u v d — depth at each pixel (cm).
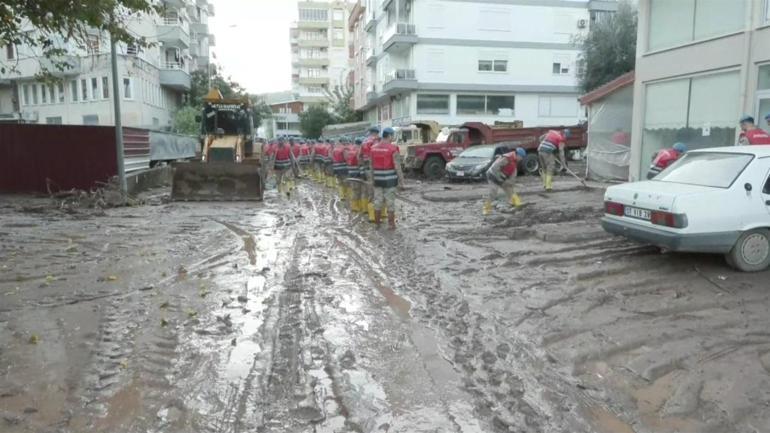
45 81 1092
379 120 5053
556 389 409
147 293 632
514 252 837
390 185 1080
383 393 401
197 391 399
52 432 343
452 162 2164
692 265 745
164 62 4450
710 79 1372
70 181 1750
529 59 4038
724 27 1323
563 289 653
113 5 870
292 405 383
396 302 607
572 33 4072
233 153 1847
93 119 3731
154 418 362
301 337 502
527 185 1852
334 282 685
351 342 492
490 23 3950
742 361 454
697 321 546
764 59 1197
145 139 2111
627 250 836
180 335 502
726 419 365
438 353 470
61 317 547
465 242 938
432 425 359
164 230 1073
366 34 5353
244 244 927
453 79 3944
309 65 10775
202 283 677
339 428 356
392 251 870
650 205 719
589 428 357
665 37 1527
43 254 845
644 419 368
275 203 1563
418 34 3862
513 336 509
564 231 948
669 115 1522
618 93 1877
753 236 705
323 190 2020
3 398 382
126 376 420
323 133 5662
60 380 410
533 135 2480
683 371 439
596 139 1950
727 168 734
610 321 548
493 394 400
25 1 838
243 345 482
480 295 632
